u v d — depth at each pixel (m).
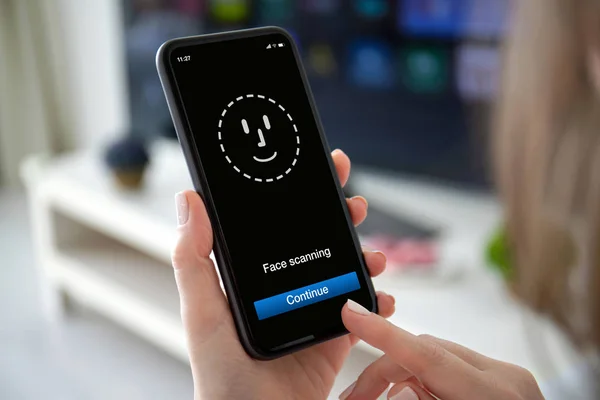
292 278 0.69
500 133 1.48
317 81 2.05
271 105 0.73
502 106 1.46
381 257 0.74
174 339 1.97
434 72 1.84
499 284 1.59
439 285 1.59
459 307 1.51
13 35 3.18
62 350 2.18
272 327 0.67
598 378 1.18
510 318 1.46
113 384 2.02
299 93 0.74
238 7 2.13
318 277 0.70
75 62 3.15
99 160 2.42
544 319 1.44
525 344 1.38
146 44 2.38
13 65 3.20
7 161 3.28
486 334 1.41
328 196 0.73
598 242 1.31
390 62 1.91
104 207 2.08
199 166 0.68
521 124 1.40
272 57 0.74
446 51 1.80
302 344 0.67
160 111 2.41
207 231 0.65
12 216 3.06
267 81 0.73
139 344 2.22
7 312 2.38
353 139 2.04
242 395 0.65
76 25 3.08
